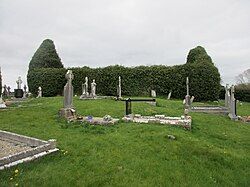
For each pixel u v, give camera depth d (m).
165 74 36.59
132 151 9.28
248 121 18.55
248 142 12.59
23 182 6.60
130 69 37.97
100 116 16.05
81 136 10.98
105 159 8.43
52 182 6.70
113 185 6.84
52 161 8.09
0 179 6.62
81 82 38.84
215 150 10.14
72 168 7.63
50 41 45.81
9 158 7.57
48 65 44.25
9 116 15.24
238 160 9.59
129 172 7.60
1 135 10.96
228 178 8.14
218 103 32.28
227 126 15.98
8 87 38.03
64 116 14.57
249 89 39.75
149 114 17.44
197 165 8.67
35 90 41.00
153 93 33.75
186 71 35.50
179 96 35.81
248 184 7.99
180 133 11.92
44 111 16.69
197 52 39.50
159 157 8.93
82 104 20.31
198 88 34.84
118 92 33.56
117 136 11.00
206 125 15.37
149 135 11.18
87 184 6.79
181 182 7.32
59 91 40.16
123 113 17.03
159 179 7.33
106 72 38.31
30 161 7.83
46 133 11.46
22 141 10.09
